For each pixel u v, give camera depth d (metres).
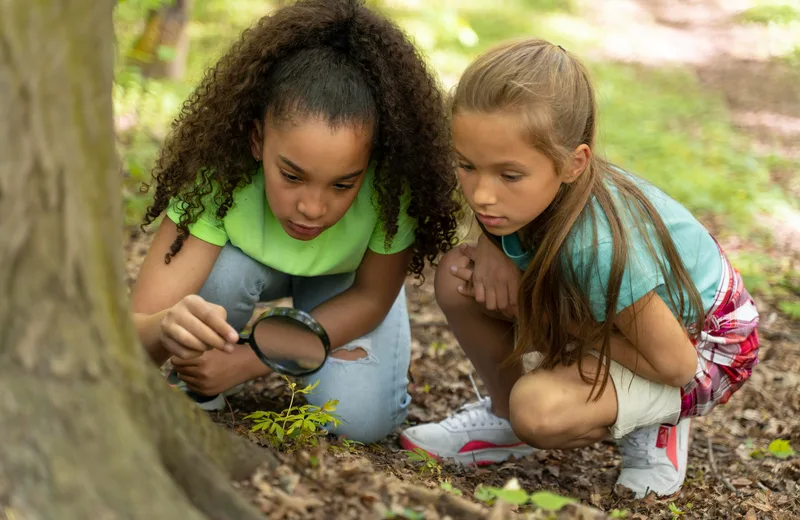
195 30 10.24
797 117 10.91
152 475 1.44
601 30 15.85
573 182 2.29
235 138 2.39
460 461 2.90
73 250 1.41
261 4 11.27
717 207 7.00
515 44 2.23
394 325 2.93
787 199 7.52
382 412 2.87
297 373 2.38
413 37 2.62
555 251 2.29
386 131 2.35
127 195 4.95
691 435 3.31
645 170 7.77
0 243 1.34
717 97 11.72
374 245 2.69
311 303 2.90
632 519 2.33
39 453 1.36
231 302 2.66
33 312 1.38
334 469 1.87
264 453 1.90
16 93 1.32
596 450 3.11
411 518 1.71
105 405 1.43
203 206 2.50
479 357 2.88
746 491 2.76
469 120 2.14
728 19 18.06
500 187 2.19
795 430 3.29
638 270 2.29
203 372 2.54
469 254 2.71
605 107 10.12
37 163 1.35
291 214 2.32
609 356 2.38
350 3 2.36
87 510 1.36
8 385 1.36
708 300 2.57
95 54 1.44
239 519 1.58
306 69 2.24
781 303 4.95
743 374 2.73
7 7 1.29
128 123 6.18
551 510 1.85
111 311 1.52
